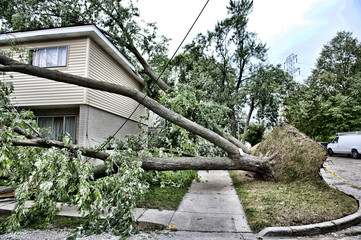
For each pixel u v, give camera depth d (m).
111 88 5.12
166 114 5.44
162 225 3.45
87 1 10.68
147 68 10.81
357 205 4.11
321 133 17.66
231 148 5.47
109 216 3.34
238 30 13.08
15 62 4.68
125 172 3.48
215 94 13.13
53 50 8.17
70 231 3.23
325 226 3.26
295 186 5.31
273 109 12.55
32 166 3.99
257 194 4.98
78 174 3.37
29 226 3.42
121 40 10.45
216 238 3.03
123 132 11.01
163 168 4.95
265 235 3.11
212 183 6.77
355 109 14.54
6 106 4.58
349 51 25.09
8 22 9.73
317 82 23.09
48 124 8.34
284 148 6.21
